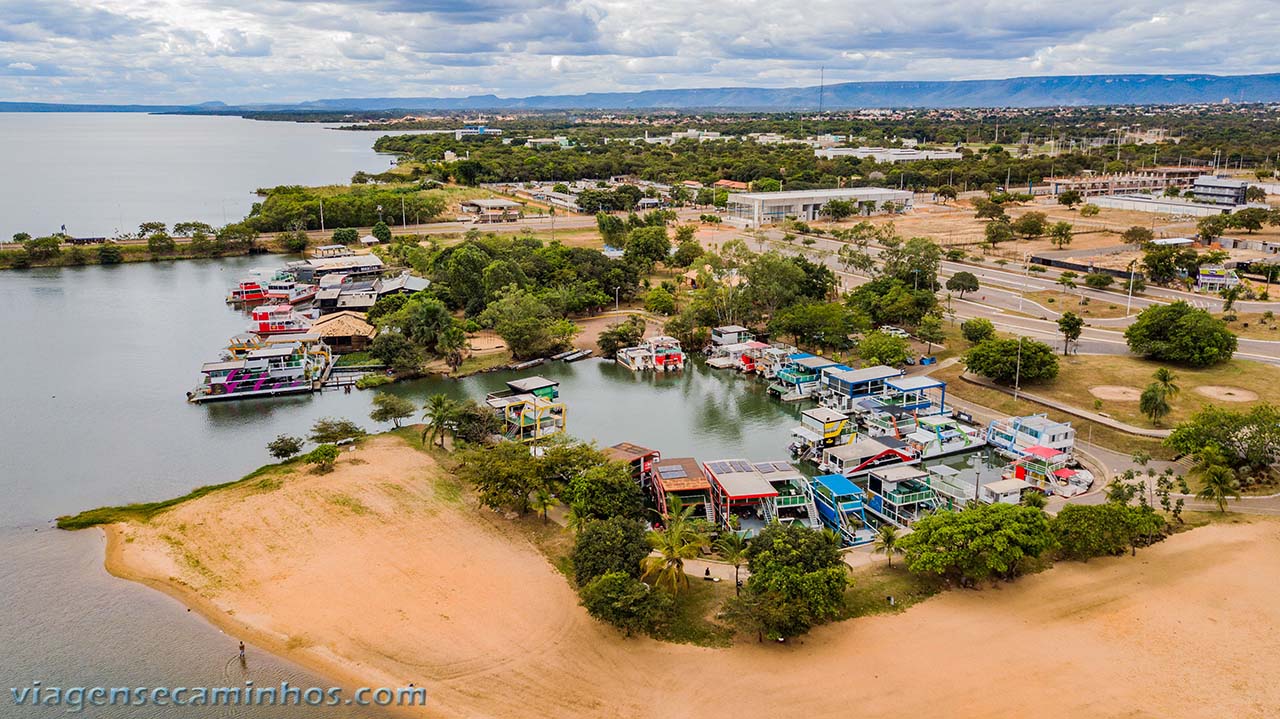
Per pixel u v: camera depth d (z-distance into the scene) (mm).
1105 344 170250
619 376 168875
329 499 104750
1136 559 90625
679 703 69688
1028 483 108438
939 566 83000
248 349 167125
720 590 85812
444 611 82500
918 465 121812
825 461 120375
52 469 118125
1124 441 123250
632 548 84000
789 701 69625
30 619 80812
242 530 97562
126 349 179000
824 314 172375
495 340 188625
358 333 179625
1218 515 100000
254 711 68625
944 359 165500
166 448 126812
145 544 94750
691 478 106562
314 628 79688
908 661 74375
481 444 120062
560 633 79188
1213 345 150625
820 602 76312
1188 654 74750
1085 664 73625
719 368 173750
